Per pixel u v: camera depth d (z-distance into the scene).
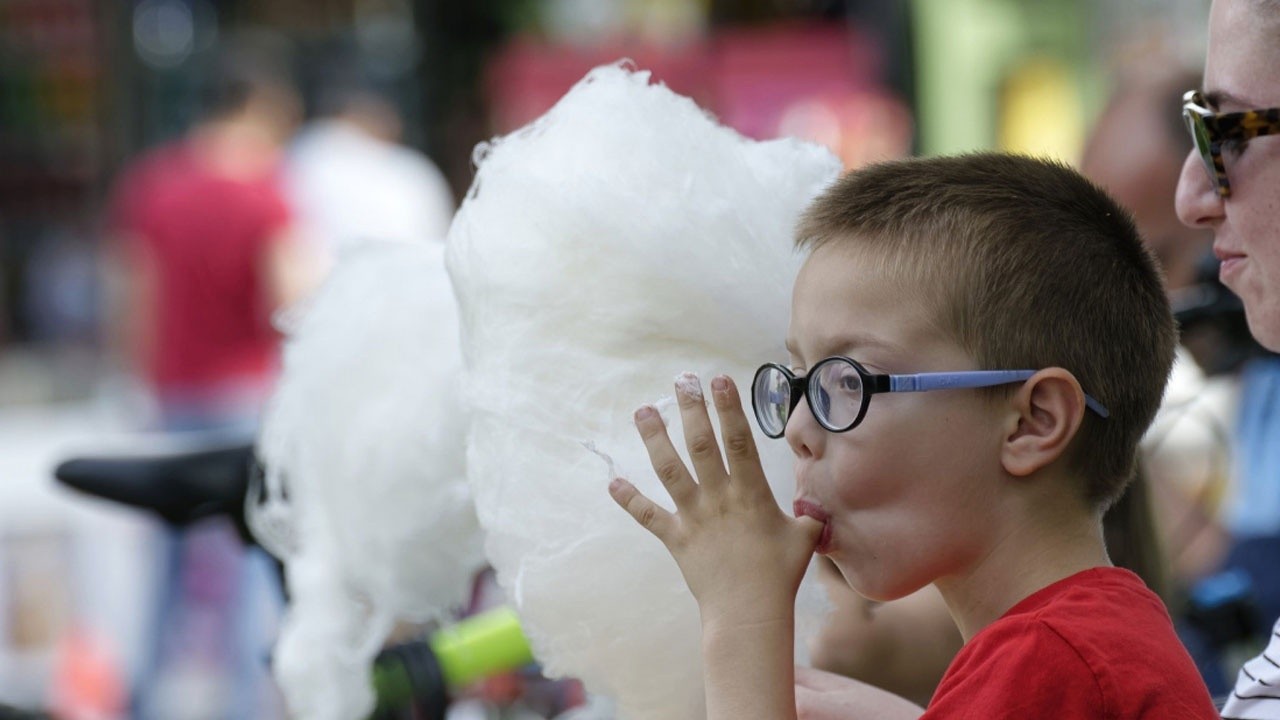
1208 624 6.66
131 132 19.48
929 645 5.06
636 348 3.76
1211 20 4.15
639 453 3.74
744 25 18.52
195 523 6.41
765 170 4.03
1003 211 3.60
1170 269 7.73
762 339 3.83
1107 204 3.80
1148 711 3.28
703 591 3.54
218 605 12.37
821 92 18.09
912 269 3.54
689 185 3.82
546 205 3.80
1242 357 6.66
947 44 18.02
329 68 19.08
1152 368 3.73
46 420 19.44
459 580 4.77
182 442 6.70
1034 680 3.31
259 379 14.98
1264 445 7.02
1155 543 5.81
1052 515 3.58
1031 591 3.55
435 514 4.63
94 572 14.38
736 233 3.81
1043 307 3.53
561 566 3.72
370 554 4.72
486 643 5.29
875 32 18.09
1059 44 17.97
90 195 20.95
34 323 21.39
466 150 19.42
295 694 4.91
